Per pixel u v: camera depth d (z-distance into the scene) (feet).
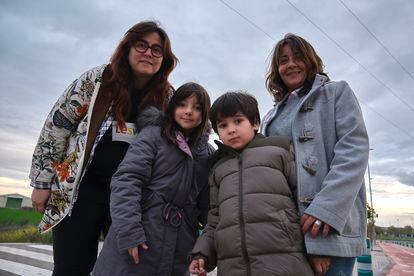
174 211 7.33
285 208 6.39
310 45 8.34
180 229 7.38
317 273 6.31
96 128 8.06
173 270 7.24
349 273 6.52
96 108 8.12
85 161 7.87
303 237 6.38
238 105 7.34
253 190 6.49
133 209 6.76
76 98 8.21
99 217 8.23
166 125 7.73
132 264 6.77
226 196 6.73
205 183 8.13
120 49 8.38
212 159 7.80
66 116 8.29
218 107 7.50
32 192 8.37
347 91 7.25
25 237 39.63
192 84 8.12
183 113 7.77
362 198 7.07
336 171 6.46
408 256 86.74
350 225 6.56
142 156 7.27
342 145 6.77
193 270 6.93
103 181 8.23
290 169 6.88
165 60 8.87
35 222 59.62
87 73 8.37
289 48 8.30
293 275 5.93
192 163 7.68
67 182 7.79
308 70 8.13
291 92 8.36
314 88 7.51
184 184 7.49
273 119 8.43
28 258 25.00
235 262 6.26
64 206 7.80
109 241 7.08
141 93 8.94
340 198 6.18
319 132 7.08
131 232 6.61
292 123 7.45
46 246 32.76
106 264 6.86
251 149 7.09
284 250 6.07
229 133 7.27
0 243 35.76
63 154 8.46
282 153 6.84
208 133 8.21
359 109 7.12
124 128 8.21
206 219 8.09
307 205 6.57
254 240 6.14
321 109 7.32
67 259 7.90
